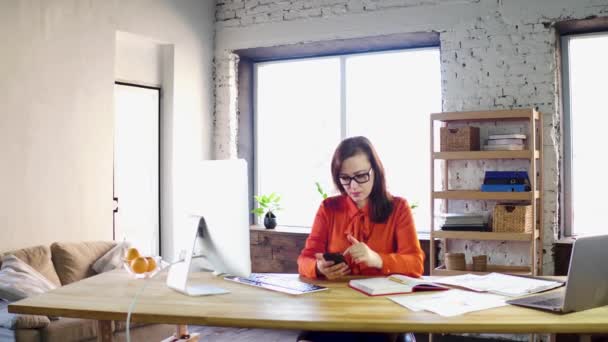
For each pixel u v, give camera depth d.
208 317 1.88
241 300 2.10
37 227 4.02
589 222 4.39
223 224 2.19
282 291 2.21
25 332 3.08
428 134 5.01
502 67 4.30
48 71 4.10
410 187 5.05
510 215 3.94
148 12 4.88
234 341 4.18
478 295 2.12
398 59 5.15
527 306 1.95
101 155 4.46
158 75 5.19
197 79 5.38
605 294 1.95
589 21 4.12
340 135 5.38
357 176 2.60
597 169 4.38
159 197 5.21
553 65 4.17
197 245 2.35
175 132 5.18
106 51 4.51
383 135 5.19
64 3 4.21
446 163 4.45
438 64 5.00
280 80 5.68
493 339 4.24
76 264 3.93
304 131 5.55
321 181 5.47
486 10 4.36
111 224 4.54
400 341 2.25
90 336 3.38
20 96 3.92
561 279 2.36
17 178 3.90
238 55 5.61
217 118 5.56
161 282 2.47
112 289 2.34
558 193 4.26
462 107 4.44
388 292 2.16
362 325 1.77
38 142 4.03
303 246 5.01
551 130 4.17
